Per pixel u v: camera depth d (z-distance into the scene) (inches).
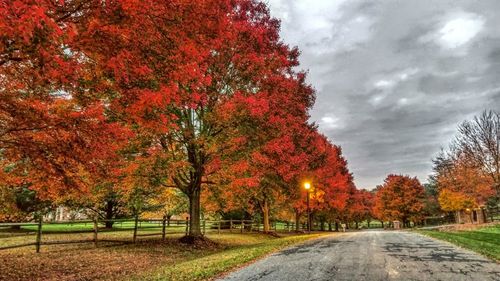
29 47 223.3
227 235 1083.9
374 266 392.2
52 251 552.7
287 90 753.0
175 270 409.1
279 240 871.7
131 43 273.0
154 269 449.4
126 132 330.3
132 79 298.8
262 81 721.6
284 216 1819.6
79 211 1105.4
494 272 352.5
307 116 889.5
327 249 584.1
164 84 314.5
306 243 734.5
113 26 255.8
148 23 271.9
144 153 622.2
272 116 676.7
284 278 337.4
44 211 965.2
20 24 190.2
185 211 1272.1
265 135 697.6
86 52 268.5
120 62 268.7
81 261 491.2
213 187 785.6
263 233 1240.8
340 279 323.9
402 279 320.5
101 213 1193.4
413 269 371.6
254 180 705.6
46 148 289.4
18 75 272.5
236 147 679.7
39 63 237.0
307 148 1013.2
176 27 290.5
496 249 541.0
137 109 310.5
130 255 568.7
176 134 667.4
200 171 733.9
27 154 290.2
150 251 627.8
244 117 644.1
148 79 311.1
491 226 1208.8
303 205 1485.0
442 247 591.5
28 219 993.5
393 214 2758.4
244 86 708.7
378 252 522.9
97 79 290.7
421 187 2822.3
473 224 1501.0
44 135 290.7
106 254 560.1
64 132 285.6
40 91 290.2
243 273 375.6
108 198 978.7
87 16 253.8
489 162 1327.5
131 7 249.1
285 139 738.2
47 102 296.7
